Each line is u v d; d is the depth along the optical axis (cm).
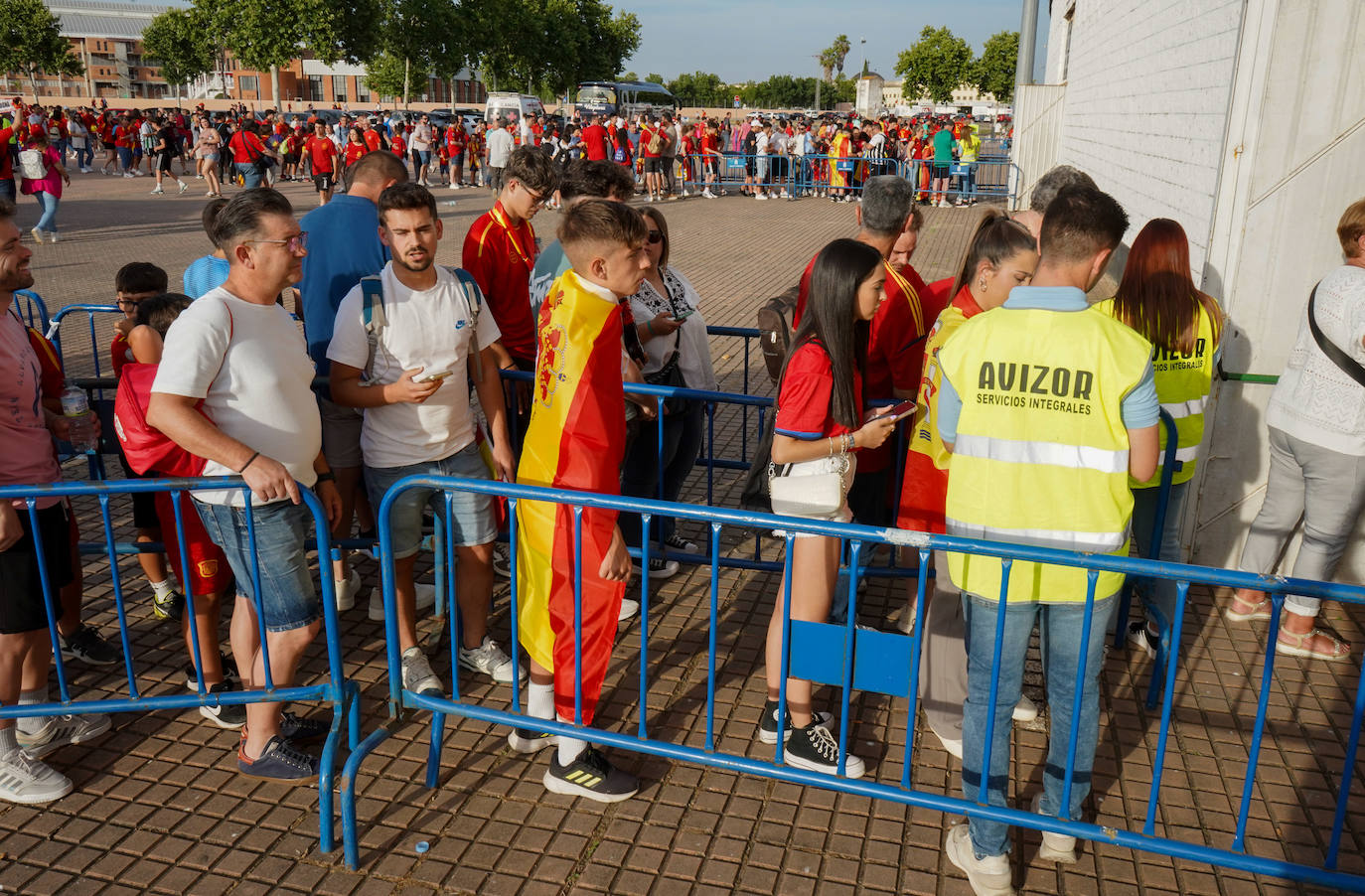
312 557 439
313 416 322
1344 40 411
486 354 381
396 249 339
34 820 316
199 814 321
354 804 296
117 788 332
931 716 341
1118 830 269
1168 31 671
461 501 371
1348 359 374
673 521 499
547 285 414
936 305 406
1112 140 968
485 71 6700
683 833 313
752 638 432
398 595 382
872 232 374
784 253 1458
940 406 275
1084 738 281
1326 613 457
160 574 435
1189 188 574
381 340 346
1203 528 480
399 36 5719
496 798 329
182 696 319
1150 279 372
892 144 2228
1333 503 391
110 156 2883
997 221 338
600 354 297
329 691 320
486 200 2164
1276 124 427
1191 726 370
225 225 294
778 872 297
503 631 438
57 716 348
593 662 314
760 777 341
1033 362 253
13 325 321
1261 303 448
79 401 362
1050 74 2066
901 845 309
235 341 297
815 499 305
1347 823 319
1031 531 260
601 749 356
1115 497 255
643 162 2208
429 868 297
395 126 2675
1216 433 466
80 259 1356
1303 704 384
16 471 316
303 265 419
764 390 793
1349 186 427
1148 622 423
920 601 266
